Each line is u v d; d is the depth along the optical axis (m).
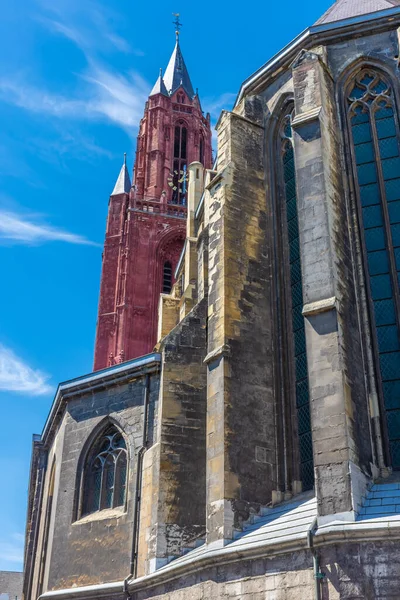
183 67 90.56
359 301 23.41
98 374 30.94
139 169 80.31
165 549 25.19
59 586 28.25
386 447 21.28
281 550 19.17
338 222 23.77
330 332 21.14
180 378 28.16
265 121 29.33
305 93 25.73
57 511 29.98
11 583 85.56
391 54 26.83
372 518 18.42
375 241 24.50
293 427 23.98
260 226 27.31
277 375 24.86
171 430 27.14
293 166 27.80
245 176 27.83
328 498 19.14
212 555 20.95
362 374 21.95
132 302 70.50
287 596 18.67
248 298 25.72
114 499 28.92
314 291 22.06
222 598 20.48
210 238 27.17
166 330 42.88
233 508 22.12
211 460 23.17
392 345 22.78
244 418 23.64
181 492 26.27
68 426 31.47
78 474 30.11
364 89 27.09
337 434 19.73
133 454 28.62
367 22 27.48
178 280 48.53
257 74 29.98
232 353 24.41
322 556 18.23
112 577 26.91
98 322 71.38
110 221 77.25
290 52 28.64
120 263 73.50
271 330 25.67
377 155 25.69
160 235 74.50
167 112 84.12
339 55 27.64
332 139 25.50
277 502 22.94
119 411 29.92
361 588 17.36
